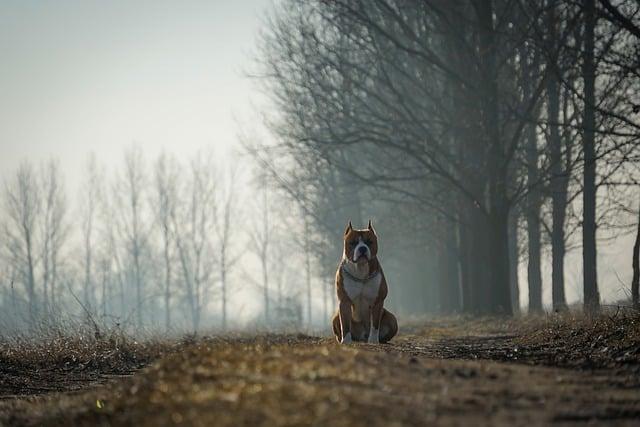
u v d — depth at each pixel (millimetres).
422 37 35094
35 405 10883
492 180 31266
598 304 21000
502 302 31531
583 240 28125
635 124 23031
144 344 19078
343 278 15922
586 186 28016
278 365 9352
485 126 30734
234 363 9641
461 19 31406
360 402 7801
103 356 17000
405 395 8375
